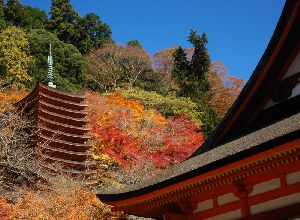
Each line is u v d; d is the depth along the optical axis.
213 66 62.56
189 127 39.75
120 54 61.72
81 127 30.73
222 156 8.59
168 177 9.63
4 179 22.27
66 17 66.56
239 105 11.00
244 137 10.01
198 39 57.78
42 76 48.44
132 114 38.12
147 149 33.84
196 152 11.58
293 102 10.26
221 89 59.62
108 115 36.81
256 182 9.10
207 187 9.29
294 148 7.16
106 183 26.53
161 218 11.64
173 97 49.75
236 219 9.38
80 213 16.09
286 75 10.56
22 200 17.28
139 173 28.38
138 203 10.23
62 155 28.16
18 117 26.03
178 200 10.35
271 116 10.76
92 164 28.38
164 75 60.78
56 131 28.61
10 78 44.00
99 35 72.38
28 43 50.44
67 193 18.45
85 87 56.03
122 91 49.47
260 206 8.94
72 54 54.94
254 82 10.76
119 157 30.16
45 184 22.72
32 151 24.61
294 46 10.42
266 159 7.70
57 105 30.36
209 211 10.01
